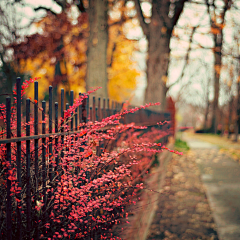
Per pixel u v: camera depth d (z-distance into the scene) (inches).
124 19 554.9
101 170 92.4
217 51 508.4
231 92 906.7
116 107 136.8
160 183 237.6
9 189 58.2
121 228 105.8
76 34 467.8
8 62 318.3
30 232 67.6
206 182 303.7
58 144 75.3
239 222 189.2
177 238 164.2
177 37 516.4
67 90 503.8
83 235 77.5
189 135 1523.1
